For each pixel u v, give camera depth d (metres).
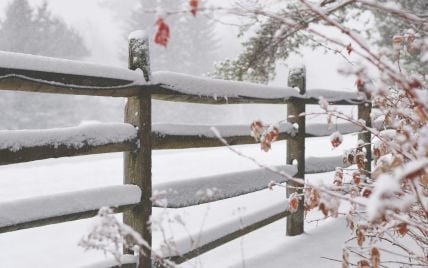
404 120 2.05
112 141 2.50
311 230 4.28
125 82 2.52
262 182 3.66
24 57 2.08
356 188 2.14
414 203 1.93
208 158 11.52
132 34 2.70
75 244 4.56
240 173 3.50
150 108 2.71
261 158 11.42
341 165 4.96
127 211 2.69
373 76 1.46
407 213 1.95
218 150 13.57
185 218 5.41
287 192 4.16
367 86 1.50
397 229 2.01
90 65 2.36
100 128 2.45
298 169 4.19
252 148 14.16
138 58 2.66
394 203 1.15
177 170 9.48
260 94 3.61
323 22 1.58
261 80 7.26
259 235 4.40
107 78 2.42
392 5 1.52
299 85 4.16
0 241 4.71
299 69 4.18
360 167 2.46
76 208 2.29
